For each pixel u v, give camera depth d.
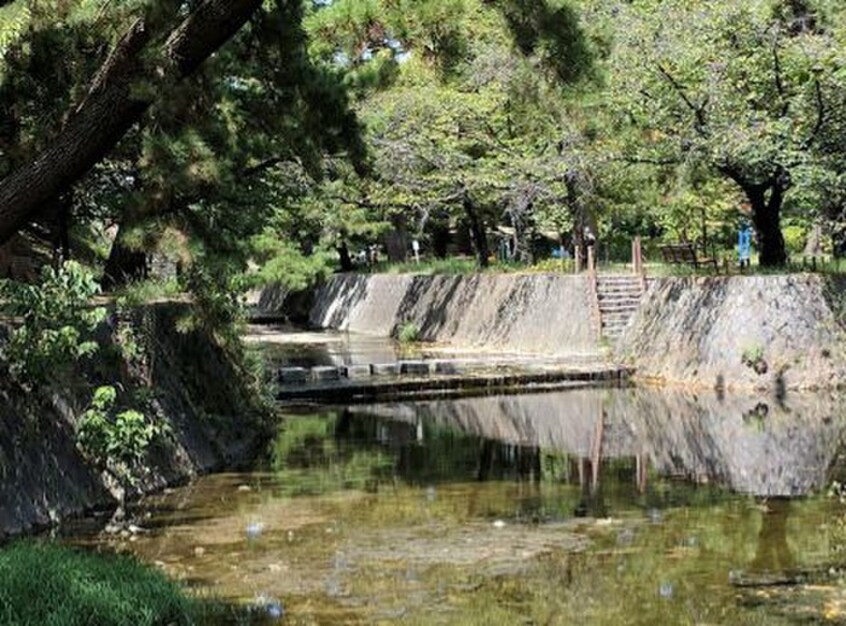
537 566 7.88
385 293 34.69
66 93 9.22
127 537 8.80
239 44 10.02
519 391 19.97
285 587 7.33
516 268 29.61
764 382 18.61
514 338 26.31
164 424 11.25
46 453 9.37
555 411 17.39
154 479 10.91
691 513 9.76
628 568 7.81
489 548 8.45
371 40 10.06
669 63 18.50
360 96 10.93
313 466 12.41
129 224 9.27
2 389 9.04
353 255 46.91
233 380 14.44
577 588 7.28
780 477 11.64
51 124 8.84
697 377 19.72
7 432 8.89
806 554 8.19
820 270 19.91
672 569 7.79
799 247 30.50
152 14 7.98
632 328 22.30
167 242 9.16
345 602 6.98
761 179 19.59
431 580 7.52
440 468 12.28
